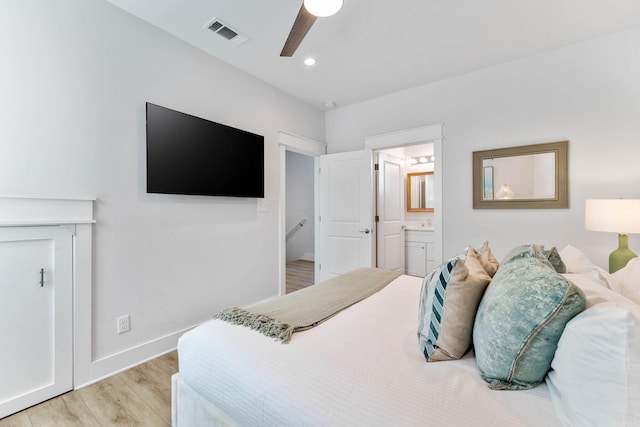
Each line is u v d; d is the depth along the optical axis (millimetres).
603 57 2434
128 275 2119
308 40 2455
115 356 2041
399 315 1465
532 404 798
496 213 2930
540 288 827
